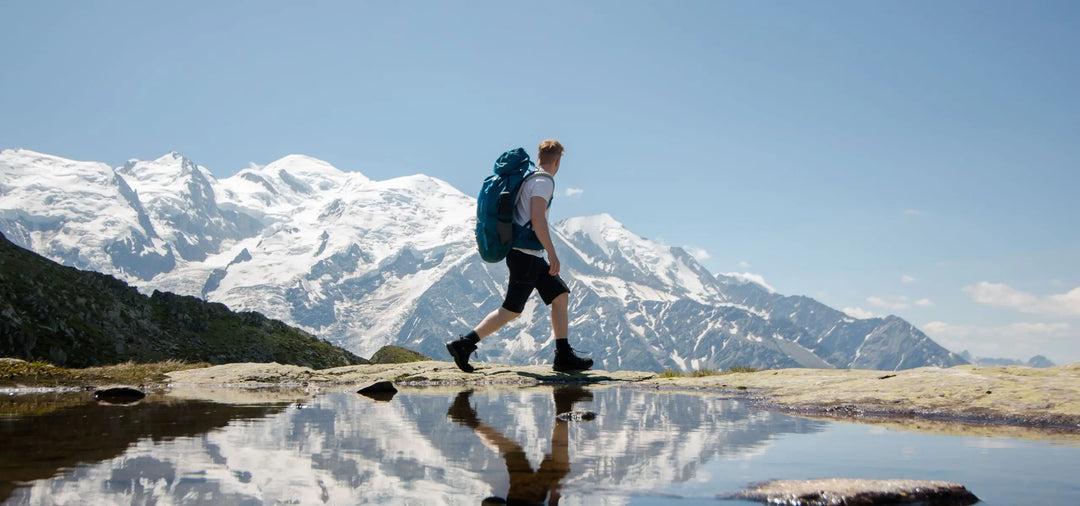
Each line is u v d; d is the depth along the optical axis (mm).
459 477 2963
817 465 3367
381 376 10680
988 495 2756
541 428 4746
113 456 3270
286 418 5156
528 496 2615
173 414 5355
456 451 3668
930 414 5598
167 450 3482
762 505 2547
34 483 2613
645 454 3646
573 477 2996
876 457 3645
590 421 5219
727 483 2895
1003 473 3217
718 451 3781
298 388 9180
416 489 2701
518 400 7191
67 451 3398
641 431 4625
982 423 5195
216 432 4238
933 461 3537
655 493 2695
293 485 2715
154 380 9852
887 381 7238
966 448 3982
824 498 2629
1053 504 2582
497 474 3045
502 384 10148
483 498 2564
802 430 4781
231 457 3318
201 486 2643
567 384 10242
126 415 5227
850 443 4160
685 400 7297
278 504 2377
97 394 7344
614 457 3535
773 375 10141
